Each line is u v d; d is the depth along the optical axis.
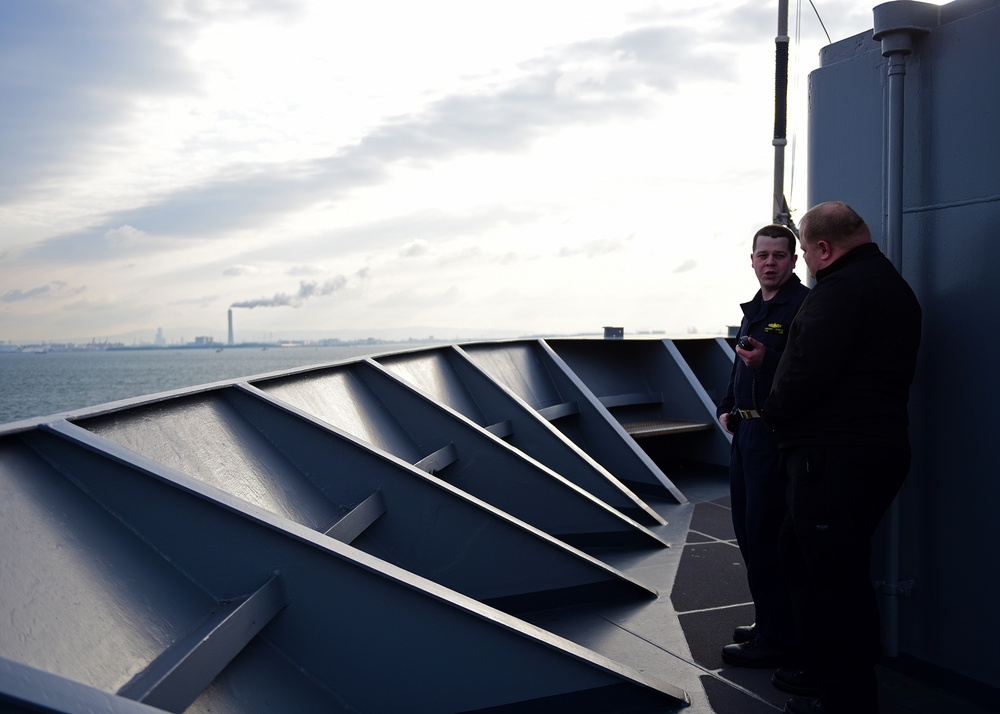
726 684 3.04
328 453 3.38
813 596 2.82
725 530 5.62
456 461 4.78
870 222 3.25
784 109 8.62
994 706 2.80
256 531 2.19
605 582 3.98
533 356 7.74
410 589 2.28
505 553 3.72
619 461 7.00
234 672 1.99
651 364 8.56
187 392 2.98
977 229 2.84
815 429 2.51
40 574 1.69
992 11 2.77
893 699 2.89
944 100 2.94
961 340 2.90
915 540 3.06
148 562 2.05
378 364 5.00
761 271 3.27
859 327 2.46
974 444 2.85
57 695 1.06
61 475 2.08
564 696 2.47
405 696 2.27
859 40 3.26
